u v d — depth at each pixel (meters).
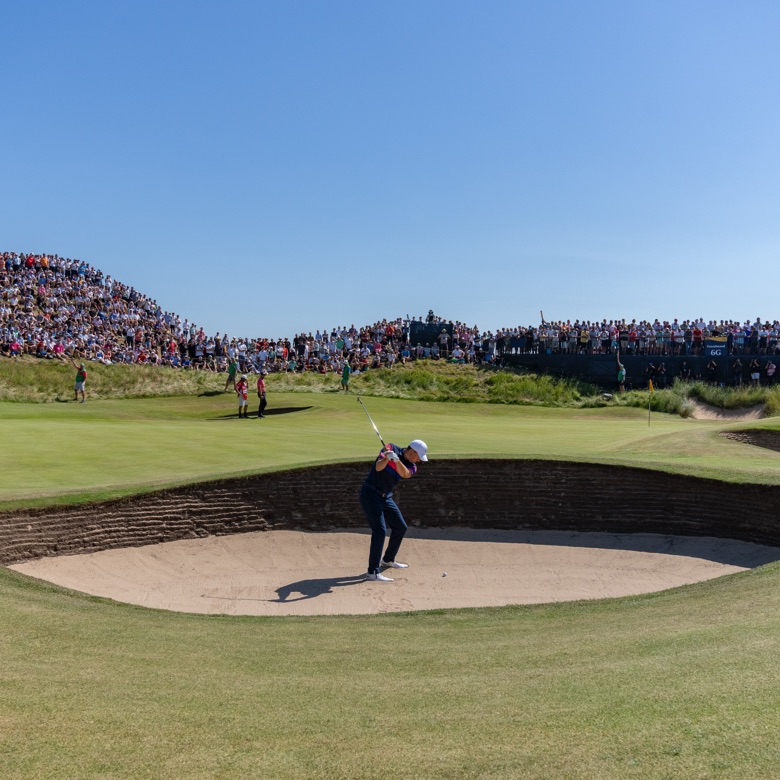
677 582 11.30
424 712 4.54
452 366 46.03
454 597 10.63
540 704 4.52
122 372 39.47
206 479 12.83
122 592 10.43
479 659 6.01
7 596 7.97
